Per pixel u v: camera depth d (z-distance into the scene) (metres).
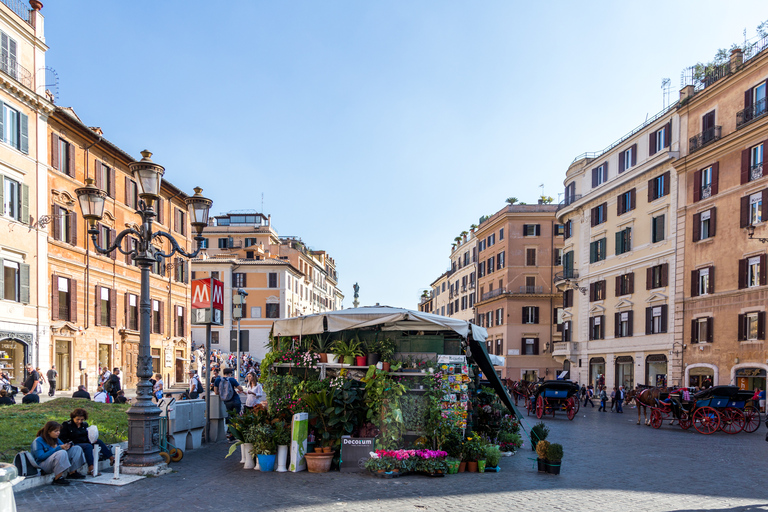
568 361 50.31
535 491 9.57
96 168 34.03
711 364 32.53
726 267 31.98
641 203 40.03
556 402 26.23
